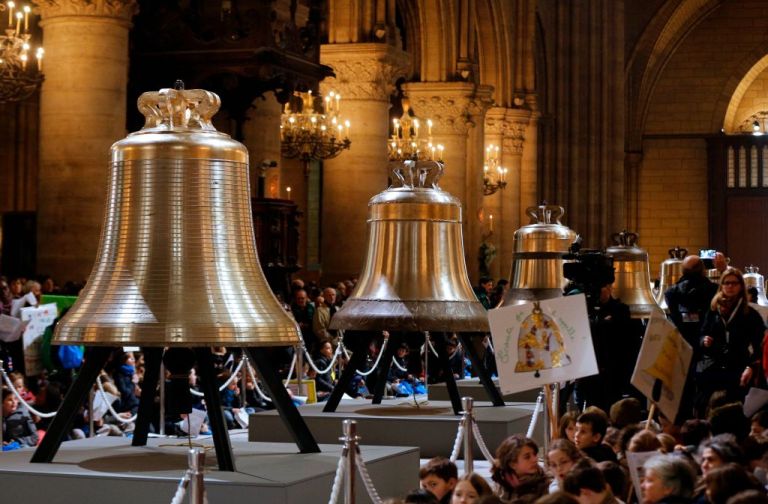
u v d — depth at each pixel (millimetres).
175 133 10516
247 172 10727
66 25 21859
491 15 43750
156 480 10008
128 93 23438
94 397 16203
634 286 20859
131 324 10094
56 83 21984
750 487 7566
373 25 32250
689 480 7824
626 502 9703
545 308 11969
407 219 14758
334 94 30344
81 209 21969
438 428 15211
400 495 11914
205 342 10047
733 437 8938
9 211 30812
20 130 32688
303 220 40594
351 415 15516
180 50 22844
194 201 10398
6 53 21016
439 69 38438
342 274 32594
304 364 22266
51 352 16266
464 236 39469
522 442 9562
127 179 10492
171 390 11211
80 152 21922
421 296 14562
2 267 28578
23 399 14938
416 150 36531
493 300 29906
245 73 22500
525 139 46031
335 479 9812
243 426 18594
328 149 30266
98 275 10469
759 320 15508
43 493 10297
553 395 14242
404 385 22797
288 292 24500
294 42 22984
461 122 38562
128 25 22234
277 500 9734
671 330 11820
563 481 8062
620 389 16203
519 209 45594
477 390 19484
